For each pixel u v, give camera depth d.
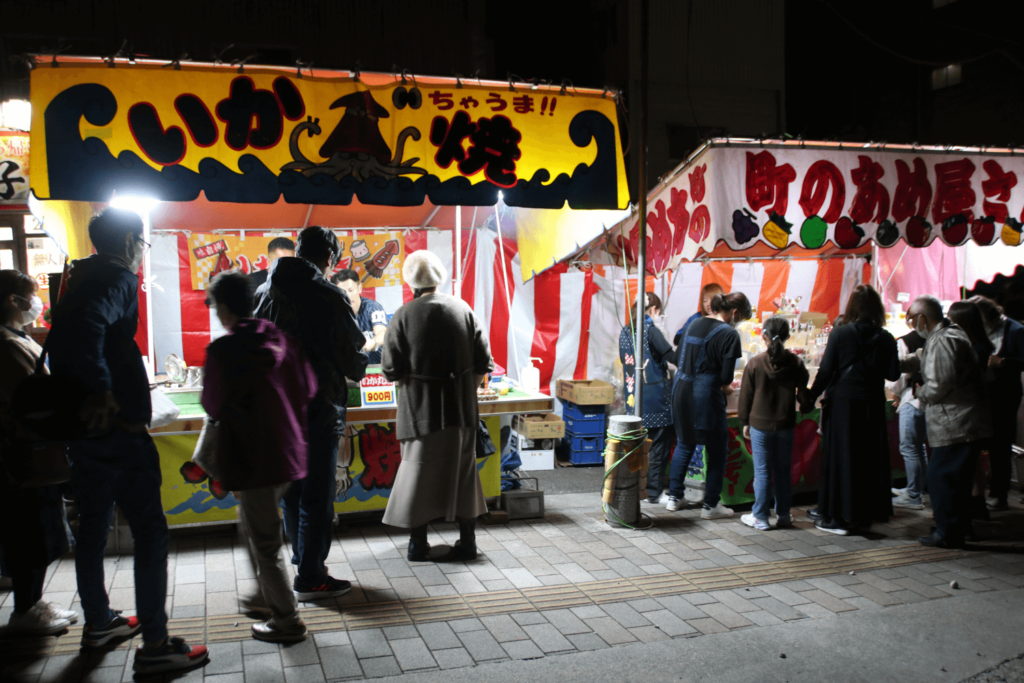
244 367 2.78
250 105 3.79
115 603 3.43
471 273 7.07
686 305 7.01
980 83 14.67
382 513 4.90
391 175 4.01
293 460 2.89
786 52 16.22
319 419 3.35
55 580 3.72
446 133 4.11
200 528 4.55
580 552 4.33
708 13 14.27
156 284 6.04
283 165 3.83
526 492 5.01
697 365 5.10
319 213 5.80
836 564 4.22
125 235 2.69
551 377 7.43
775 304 7.04
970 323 4.75
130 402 2.65
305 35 10.75
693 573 4.02
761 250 6.85
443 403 3.90
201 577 3.78
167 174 3.66
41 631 3.06
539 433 6.70
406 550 4.29
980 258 7.30
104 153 3.57
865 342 4.68
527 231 5.78
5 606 3.39
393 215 6.08
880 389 4.73
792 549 4.48
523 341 7.32
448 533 4.63
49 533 3.13
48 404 2.44
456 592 3.66
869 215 5.07
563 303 7.42
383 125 4.00
